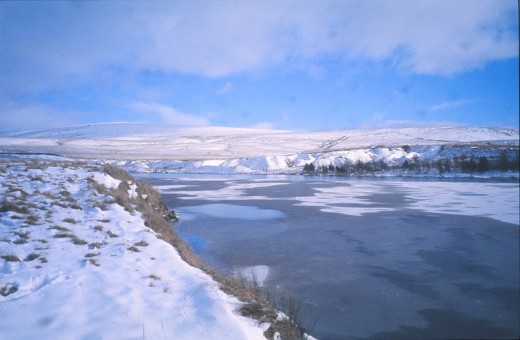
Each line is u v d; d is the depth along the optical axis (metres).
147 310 5.19
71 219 9.28
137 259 7.24
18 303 5.22
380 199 25.62
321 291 8.90
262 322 5.25
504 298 8.64
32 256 6.86
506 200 24.42
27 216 9.03
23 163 17.08
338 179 46.41
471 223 16.98
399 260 11.41
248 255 11.80
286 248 12.66
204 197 27.30
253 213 19.88
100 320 4.87
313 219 18.08
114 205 11.33
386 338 6.82
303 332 5.62
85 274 6.32
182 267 7.04
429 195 27.69
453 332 7.08
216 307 5.32
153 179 47.38
